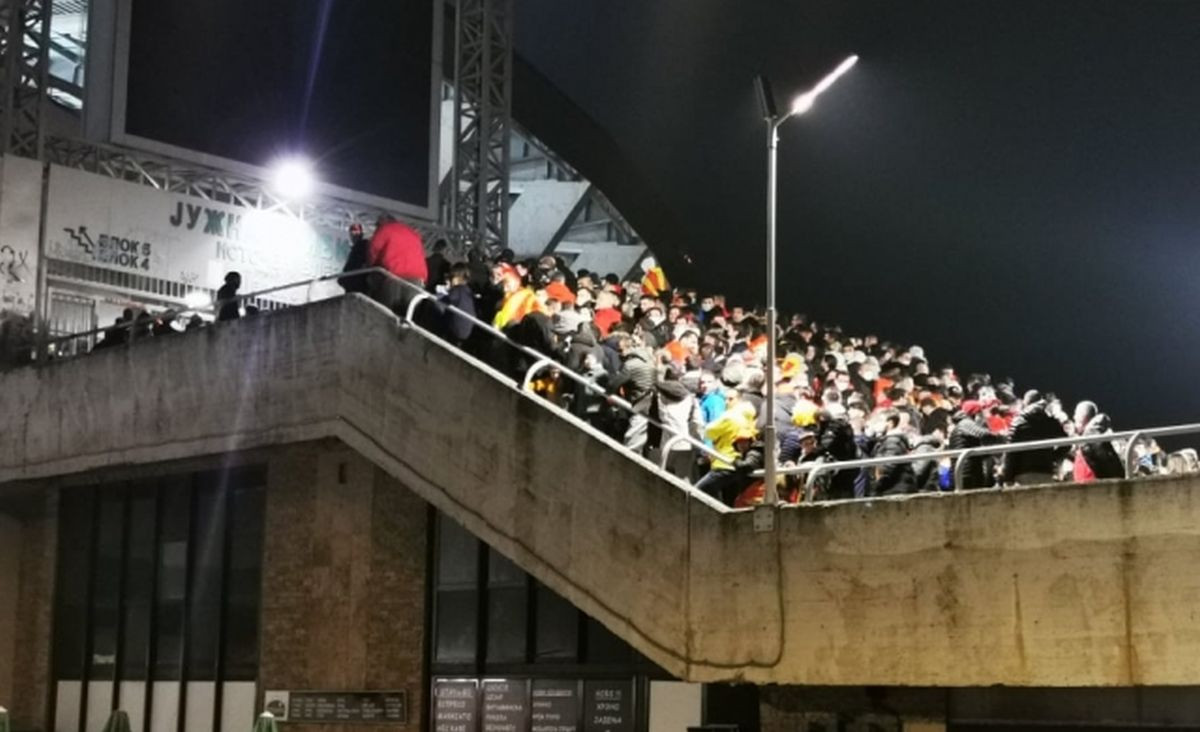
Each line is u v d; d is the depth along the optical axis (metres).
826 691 15.18
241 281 25.66
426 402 18.06
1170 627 12.14
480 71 30.94
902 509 13.59
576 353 17.75
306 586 20.95
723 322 23.38
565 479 16.28
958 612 13.20
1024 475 14.06
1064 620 12.65
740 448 15.55
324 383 19.55
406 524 19.97
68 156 25.91
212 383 21.11
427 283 19.97
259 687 21.31
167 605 23.19
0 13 25.03
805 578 14.12
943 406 18.77
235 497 22.56
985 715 14.34
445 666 19.34
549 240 40.75
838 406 16.41
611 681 17.73
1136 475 13.38
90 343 25.34
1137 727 13.55
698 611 14.82
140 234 26.03
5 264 24.48
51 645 24.53
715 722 16.59
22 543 25.52
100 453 22.62
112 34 26.03
